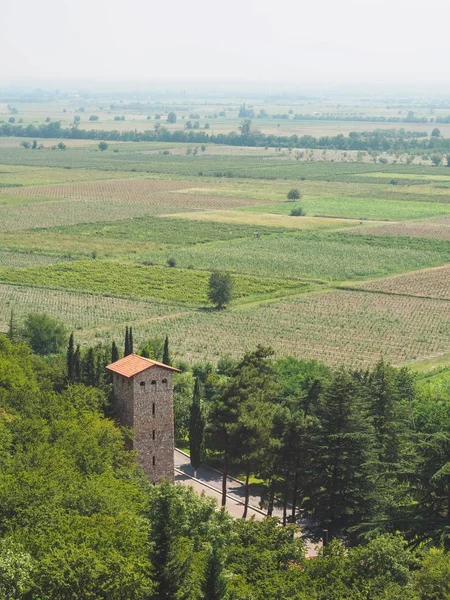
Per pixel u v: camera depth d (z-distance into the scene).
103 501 119.38
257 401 163.75
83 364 183.38
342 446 141.25
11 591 95.06
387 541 112.25
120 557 100.00
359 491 140.38
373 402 162.38
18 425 145.12
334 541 115.50
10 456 133.25
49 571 96.88
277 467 153.62
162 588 96.50
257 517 160.38
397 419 165.00
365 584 104.25
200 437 181.88
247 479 160.00
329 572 107.50
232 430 159.38
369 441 142.50
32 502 115.00
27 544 105.38
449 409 197.75
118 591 96.44
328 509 140.75
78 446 139.88
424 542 122.69
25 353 196.25
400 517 126.56
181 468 185.75
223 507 120.75
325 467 141.75
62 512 113.94
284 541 116.75
